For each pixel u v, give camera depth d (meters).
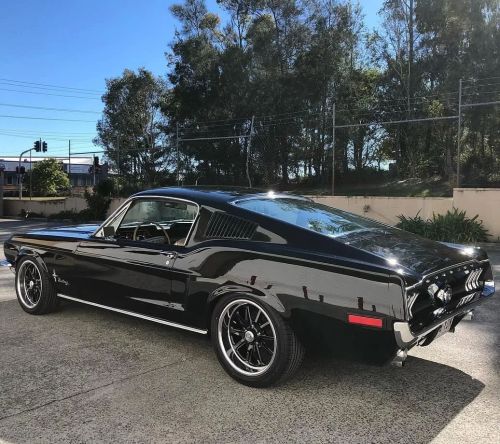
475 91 22.12
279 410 3.38
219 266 3.85
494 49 23.81
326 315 3.37
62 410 3.39
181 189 4.63
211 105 31.55
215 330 3.90
